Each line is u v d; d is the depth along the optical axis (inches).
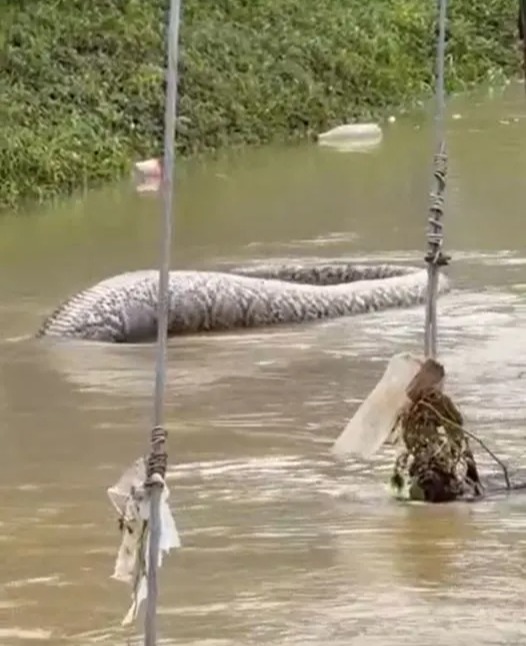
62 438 573.3
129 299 810.8
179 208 1264.8
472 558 413.4
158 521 325.7
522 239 1049.5
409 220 1163.3
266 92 1894.7
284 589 394.0
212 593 390.0
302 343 765.3
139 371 699.4
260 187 1385.3
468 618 370.9
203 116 1772.9
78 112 1665.8
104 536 448.1
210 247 1066.1
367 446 470.6
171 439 563.5
